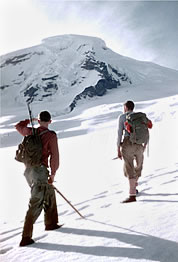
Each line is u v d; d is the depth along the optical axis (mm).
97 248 2766
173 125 22734
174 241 2531
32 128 3631
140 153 4762
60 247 3016
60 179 10188
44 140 3586
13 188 10133
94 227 3504
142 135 4602
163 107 57062
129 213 3797
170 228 2867
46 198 3689
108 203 4910
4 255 3080
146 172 7375
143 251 2467
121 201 4742
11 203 7824
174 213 3334
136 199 4660
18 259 2873
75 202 6098
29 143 3494
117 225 3355
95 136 28484
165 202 4016
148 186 5492
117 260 2391
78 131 70250
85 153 17453
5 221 5762
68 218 4453
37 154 3480
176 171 6508
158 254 2350
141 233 2914
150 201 4285
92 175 9789
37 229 4133
